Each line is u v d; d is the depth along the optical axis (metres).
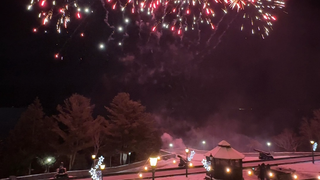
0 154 30.52
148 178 17.14
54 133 31.64
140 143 32.16
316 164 22.03
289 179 15.64
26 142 29.53
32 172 31.61
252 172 18.08
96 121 31.33
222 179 15.09
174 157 31.08
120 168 24.61
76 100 30.02
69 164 30.80
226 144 15.77
